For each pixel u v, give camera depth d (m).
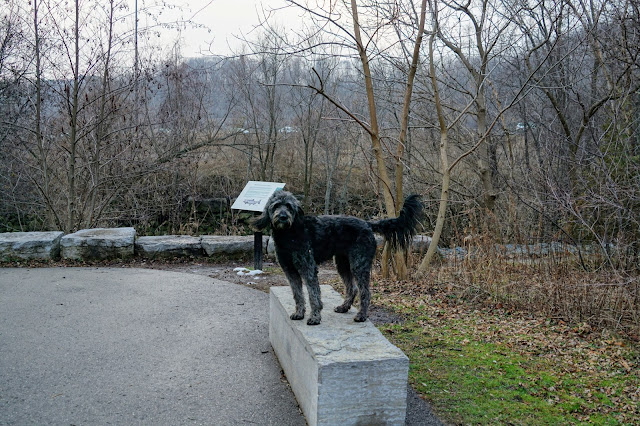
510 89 13.30
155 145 14.38
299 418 4.18
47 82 12.18
